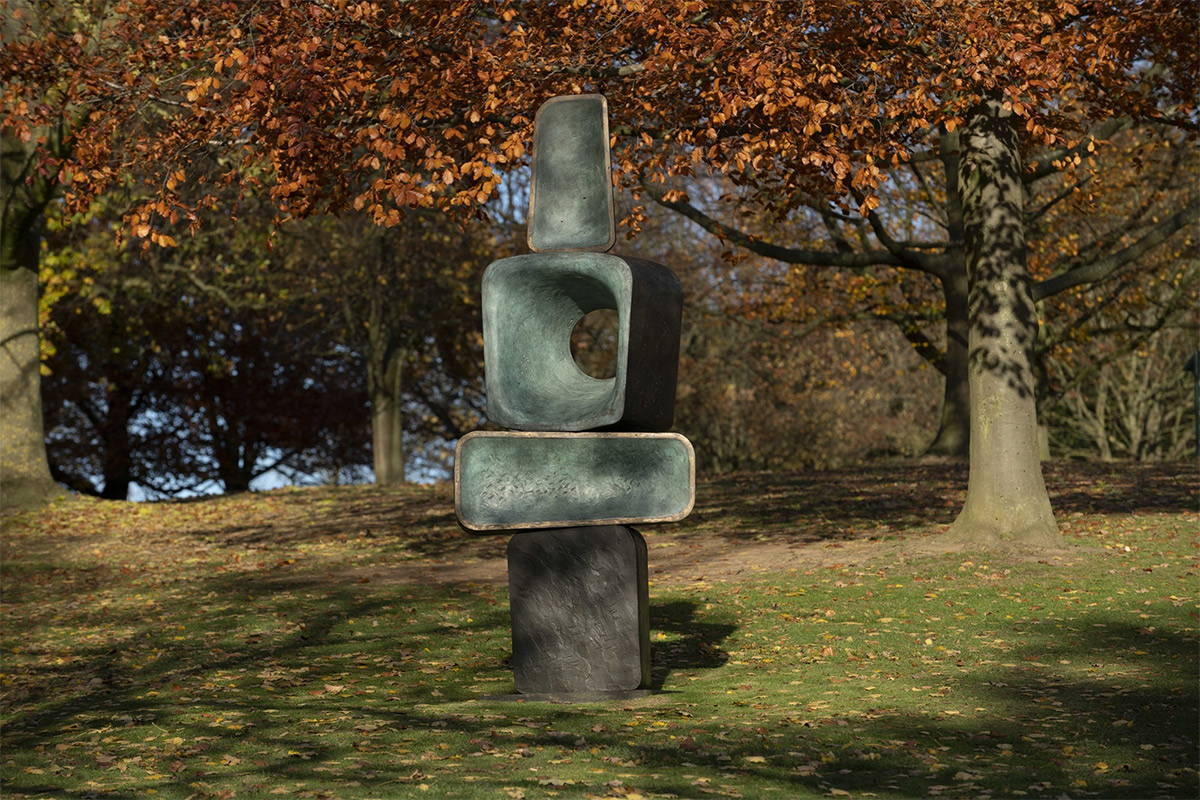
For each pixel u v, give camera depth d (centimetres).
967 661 1023
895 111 1315
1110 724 808
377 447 3388
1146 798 650
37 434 2344
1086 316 3055
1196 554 1431
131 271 3052
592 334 3931
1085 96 1655
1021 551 1466
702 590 1373
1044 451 3297
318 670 1096
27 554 1889
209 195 1448
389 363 3456
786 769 711
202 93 1323
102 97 1477
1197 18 1534
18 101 1459
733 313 3378
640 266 929
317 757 756
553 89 1380
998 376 1521
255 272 3155
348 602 1403
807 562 1488
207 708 935
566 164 957
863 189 1399
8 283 2308
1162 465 2581
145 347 3694
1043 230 2975
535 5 1476
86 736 852
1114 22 1477
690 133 1373
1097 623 1138
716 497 2188
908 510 1881
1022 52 1246
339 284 3178
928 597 1270
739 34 1276
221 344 3953
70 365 3650
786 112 1276
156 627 1329
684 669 1055
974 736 785
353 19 1327
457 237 3092
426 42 1362
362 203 1278
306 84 1248
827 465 4353
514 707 912
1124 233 2784
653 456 953
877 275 3219
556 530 959
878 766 718
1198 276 3062
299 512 2298
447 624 1274
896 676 980
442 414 4281
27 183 2211
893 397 4419
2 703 1026
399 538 1911
